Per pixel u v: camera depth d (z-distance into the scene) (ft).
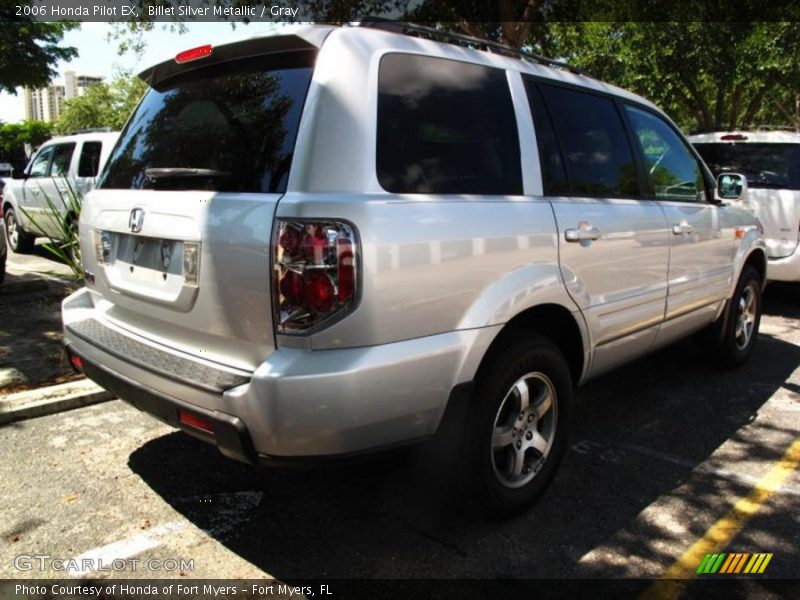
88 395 14.69
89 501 10.83
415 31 9.87
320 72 8.38
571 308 10.86
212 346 8.80
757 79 45.91
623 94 13.56
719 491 11.65
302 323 7.70
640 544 10.00
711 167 26.55
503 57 10.98
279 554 9.55
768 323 24.04
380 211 8.07
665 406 15.62
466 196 9.32
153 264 9.47
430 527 10.29
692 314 15.21
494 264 9.39
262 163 8.42
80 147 31.60
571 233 10.75
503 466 10.44
